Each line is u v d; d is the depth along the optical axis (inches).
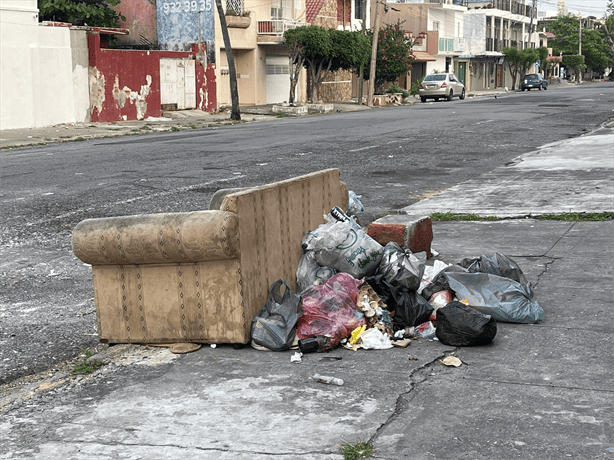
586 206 387.5
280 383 175.6
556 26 4525.1
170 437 149.6
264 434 148.8
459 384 170.1
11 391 182.1
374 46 1737.2
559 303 231.1
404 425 149.9
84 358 203.5
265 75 1707.7
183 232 196.4
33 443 149.9
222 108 1466.5
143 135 1002.1
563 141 745.6
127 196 465.1
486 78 3289.9
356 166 603.5
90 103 1180.5
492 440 142.1
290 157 662.5
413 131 915.4
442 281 225.3
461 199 437.1
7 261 318.3
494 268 236.1
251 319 204.5
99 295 213.0
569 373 174.2
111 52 1197.1
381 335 199.2
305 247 234.4
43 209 426.6
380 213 410.6
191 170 583.2
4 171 594.6
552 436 142.9
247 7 1615.4
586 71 4842.5
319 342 195.8
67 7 1330.0
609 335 200.1
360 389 169.6
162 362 195.2
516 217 378.3
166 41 1501.0
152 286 206.8
